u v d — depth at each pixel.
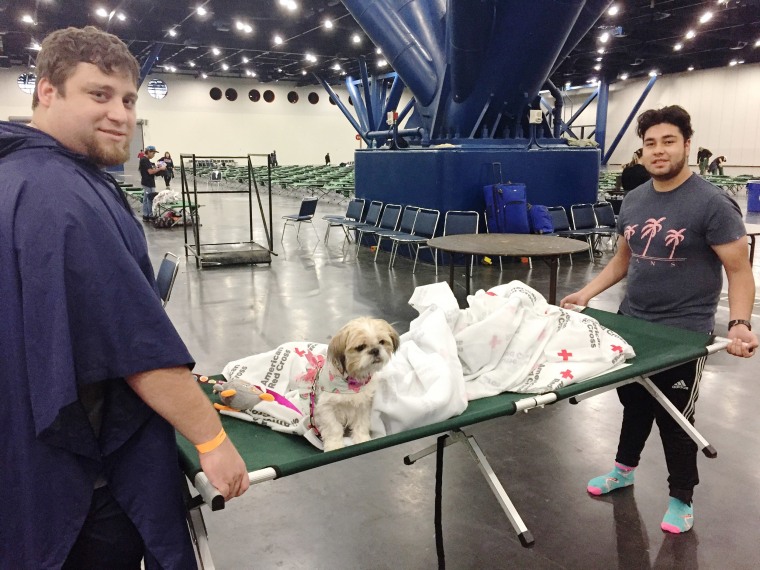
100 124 1.16
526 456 3.00
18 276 1.05
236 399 1.79
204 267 7.93
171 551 1.21
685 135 2.15
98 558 1.22
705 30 16.72
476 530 2.40
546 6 7.00
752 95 23.53
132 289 1.09
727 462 2.90
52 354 1.02
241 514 2.51
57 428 1.06
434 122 8.75
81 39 1.13
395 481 2.78
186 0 15.38
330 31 19.16
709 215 2.13
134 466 1.19
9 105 27.08
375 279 7.20
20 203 1.05
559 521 2.45
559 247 4.58
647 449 3.06
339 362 1.61
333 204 17.16
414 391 1.79
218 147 32.06
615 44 18.70
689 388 2.28
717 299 2.32
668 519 2.38
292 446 1.64
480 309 2.30
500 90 8.09
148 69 19.80
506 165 8.05
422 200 8.26
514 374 2.07
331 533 2.38
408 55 8.59
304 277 7.35
